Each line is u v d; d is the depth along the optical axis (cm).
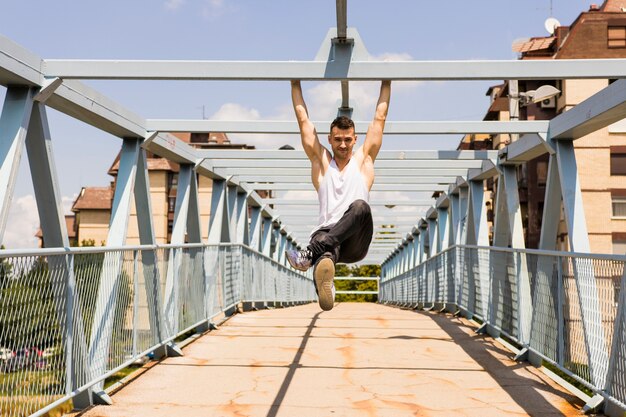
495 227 1037
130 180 740
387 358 677
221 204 1216
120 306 553
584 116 651
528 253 655
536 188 2811
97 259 501
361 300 6762
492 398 512
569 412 475
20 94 531
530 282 654
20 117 525
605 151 2759
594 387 475
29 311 391
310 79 564
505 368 629
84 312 474
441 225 1666
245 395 520
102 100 641
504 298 770
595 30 2716
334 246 373
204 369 622
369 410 475
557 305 568
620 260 431
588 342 494
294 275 2386
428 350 728
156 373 604
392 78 559
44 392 408
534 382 569
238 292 1185
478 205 1179
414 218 2092
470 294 1031
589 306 492
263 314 1163
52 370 420
